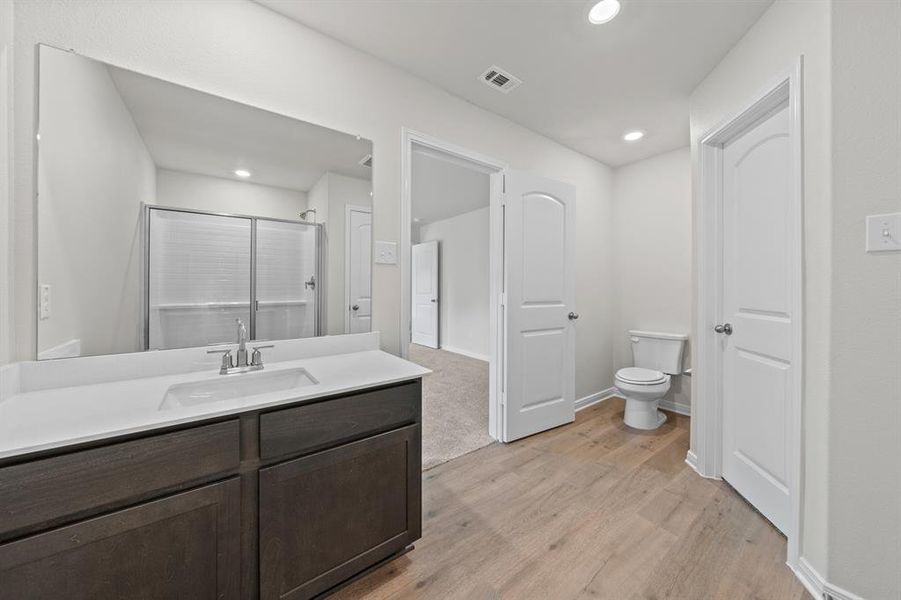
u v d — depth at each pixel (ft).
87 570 2.69
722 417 6.46
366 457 4.09
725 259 6.36
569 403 9.28
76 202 3.92
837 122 3.84
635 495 6.01
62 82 3.83
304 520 3.66
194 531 3.10
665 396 10.32
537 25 5.40
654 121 8.37
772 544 4.82
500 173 8.20
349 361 5.21
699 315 6.62
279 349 5.23
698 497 5.94
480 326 17.81
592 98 7.39
